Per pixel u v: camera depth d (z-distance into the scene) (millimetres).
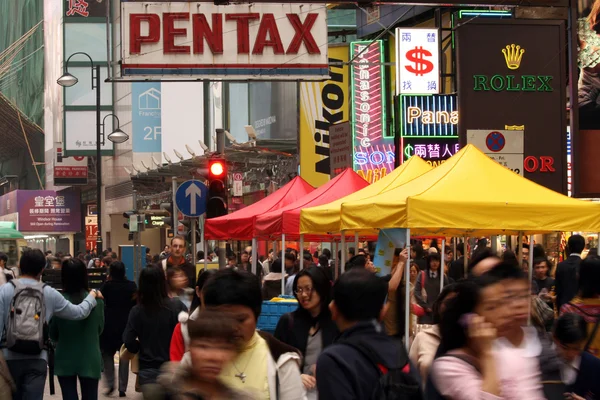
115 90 69250
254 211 23891
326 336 8422
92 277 24125
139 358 10711
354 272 5738
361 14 41094
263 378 5570
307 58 24938
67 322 12258
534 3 23250
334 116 38500
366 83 37844
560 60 23875
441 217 13844
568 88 24828
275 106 46781
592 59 25328
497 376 5098
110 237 72938
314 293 8430
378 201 14492
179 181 48656
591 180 25188
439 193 14047
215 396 4309
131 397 16141
